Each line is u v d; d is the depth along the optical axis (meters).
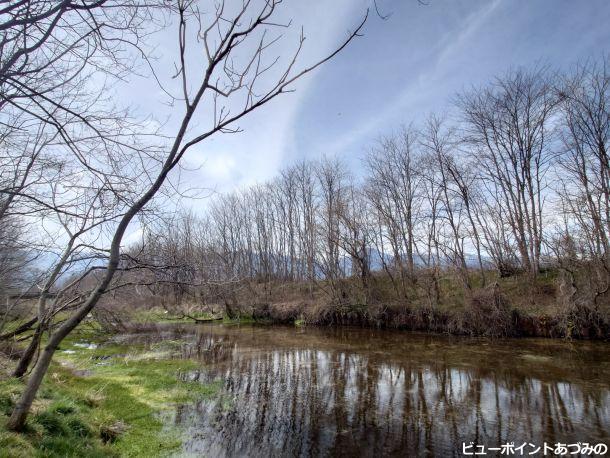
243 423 10.31
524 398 11.91
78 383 12.84
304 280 43.88
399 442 9.20
